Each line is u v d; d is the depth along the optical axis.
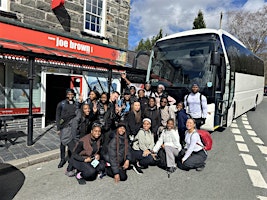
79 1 8.80
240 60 8.85
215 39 6.46
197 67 6.59
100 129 3.96
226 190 3.67
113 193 3.46
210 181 4.01
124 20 11.03
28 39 6.96
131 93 6.82
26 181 3.73
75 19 8.73
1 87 6.52
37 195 3.29
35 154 4.73
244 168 4.64
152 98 5.40
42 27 7.40
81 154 3.90
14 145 5.31
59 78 8.57
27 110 7.03
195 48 6.79
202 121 5.91
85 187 3.62
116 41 10.73
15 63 6.74
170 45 7.44
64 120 4.39
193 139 4.54
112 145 3.91
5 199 3.13
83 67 8.16
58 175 4.02
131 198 3.33
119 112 5.76
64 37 8.00
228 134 7.71
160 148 4.64
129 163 4.24
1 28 6.30
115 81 10.09
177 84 6.93
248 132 8.09
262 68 15.02
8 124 6.62
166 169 4.52
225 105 7.06
